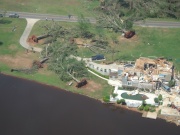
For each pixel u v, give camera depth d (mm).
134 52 170875
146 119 131250
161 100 138000
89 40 180000
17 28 192625
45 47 171875
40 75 156625
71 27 191625
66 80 152375
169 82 145625
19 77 156125
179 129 126062
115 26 189625
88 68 159375
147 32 187750
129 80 144875
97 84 150000
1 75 157625
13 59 167375
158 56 166750
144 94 142125
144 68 152625
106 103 139750
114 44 177500
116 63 161750
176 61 162625
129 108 137125
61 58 161750
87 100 142000
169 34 185875
